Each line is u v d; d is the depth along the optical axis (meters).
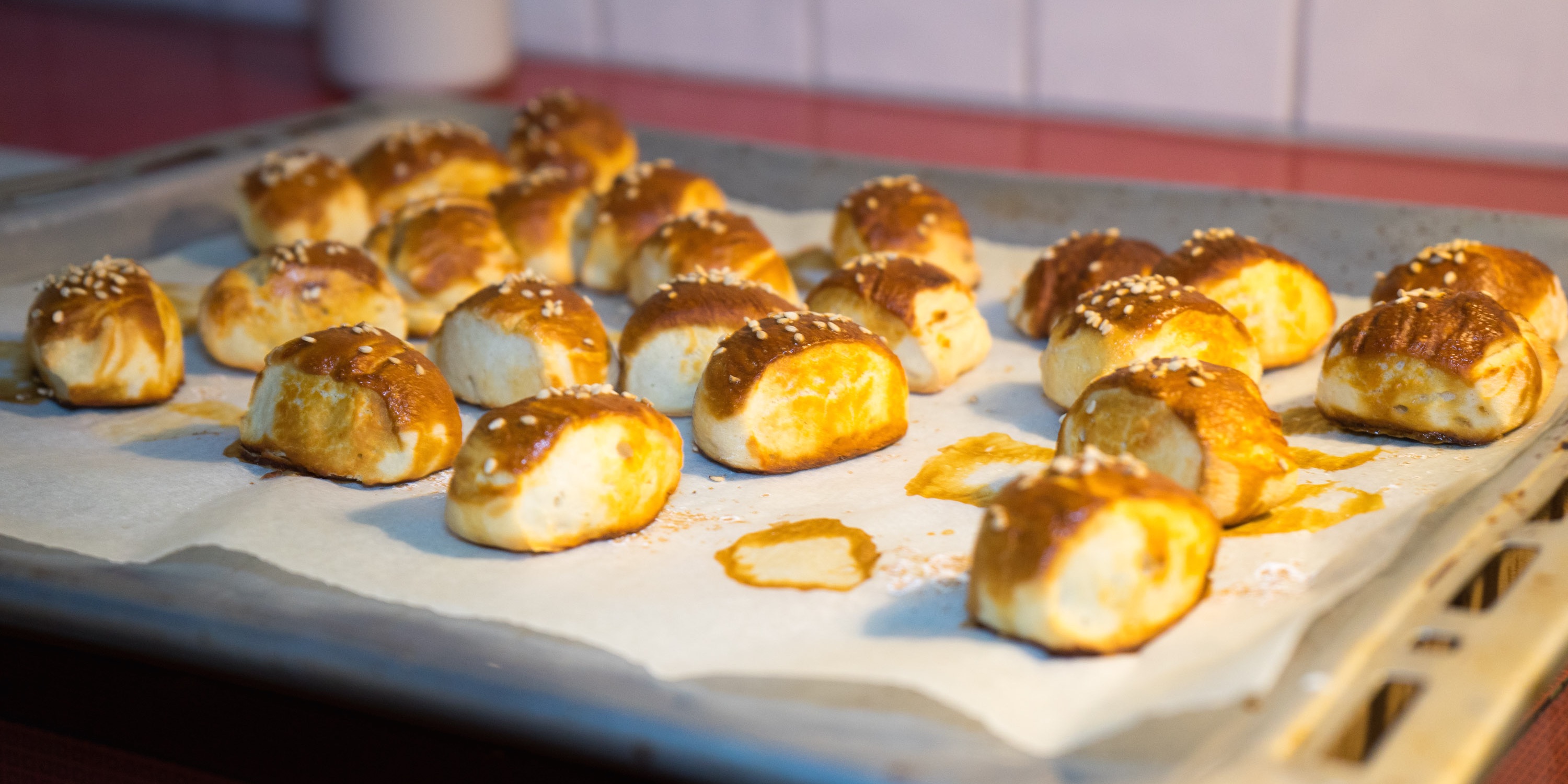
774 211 0.70
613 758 0.42
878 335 0.58
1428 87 0.75
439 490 0.53
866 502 0.52
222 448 0.56
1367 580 0.46
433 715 0.43
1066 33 0.81
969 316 0.59
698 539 0.51
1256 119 0.78
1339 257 0.63
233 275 0.62
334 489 0.53
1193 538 0.46
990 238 0.67
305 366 0.54
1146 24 0.79
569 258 0.67
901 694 0.44
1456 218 0.62
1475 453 0.53
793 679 0.44
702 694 0.43
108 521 0.51
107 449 0.55
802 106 0.85
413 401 0.53
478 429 0.51
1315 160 0.75
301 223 0.67
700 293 0.58
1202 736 0.42
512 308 0.58
